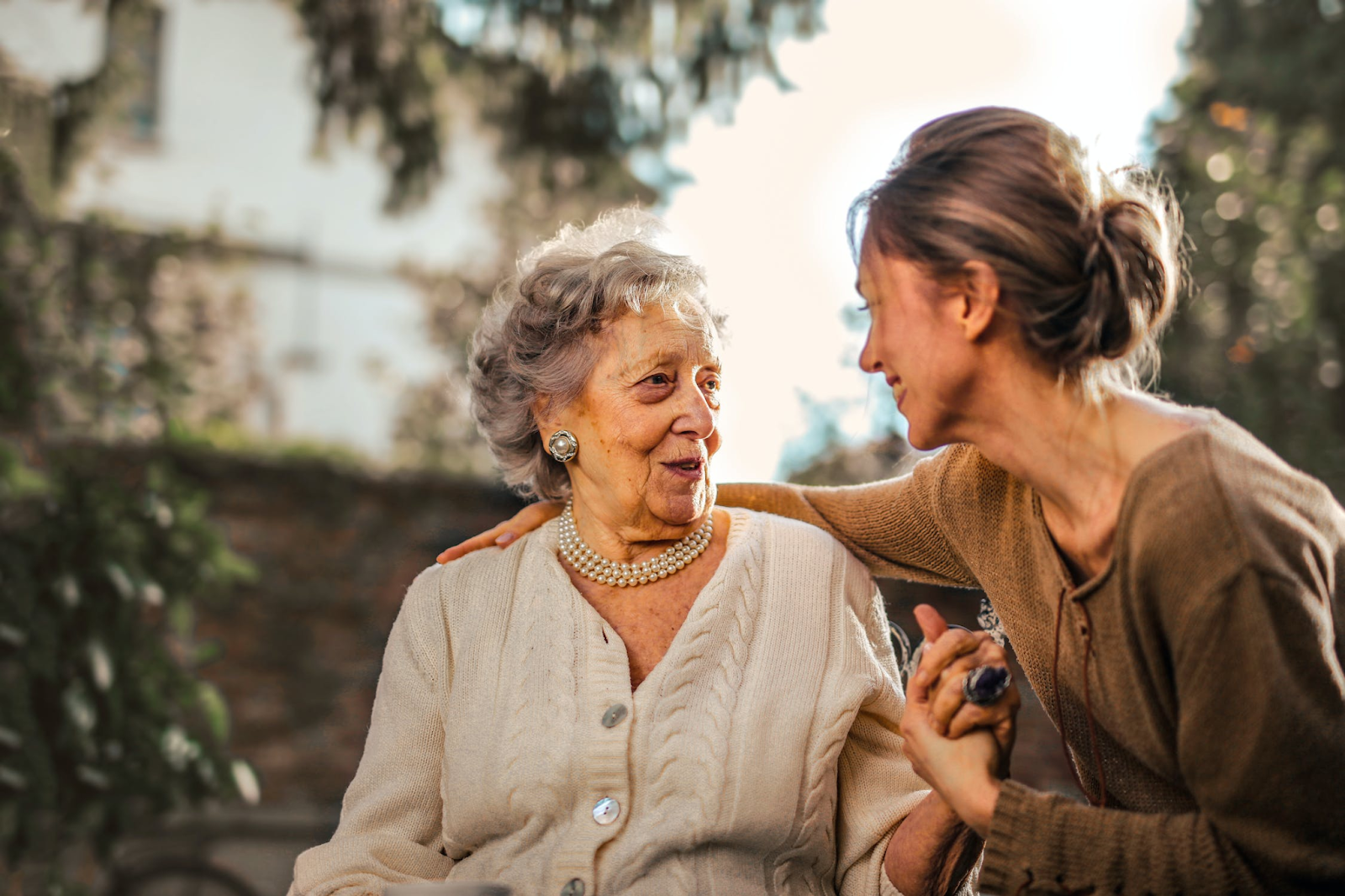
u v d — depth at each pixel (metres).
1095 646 1.64
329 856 1.99
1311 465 6.93
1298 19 7.71
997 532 1.83
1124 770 1.74
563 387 2.04
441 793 2.04
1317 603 1.46
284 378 18.34
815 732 1.93
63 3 7.14
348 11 7.58
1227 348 7.17
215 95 18.94
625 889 1.83
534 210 8.81
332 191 19.12
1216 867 1.48
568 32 7.61
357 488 8.37
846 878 2.01
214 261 11.13
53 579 4.58
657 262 2.03
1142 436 1.56
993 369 1.58
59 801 4.56
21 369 4.93
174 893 5.86
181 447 5.36
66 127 7.05
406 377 16.19
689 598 2.05
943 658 1.67
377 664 8.23
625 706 1.90
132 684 4.70
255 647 8.08
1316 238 7.27
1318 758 1.42
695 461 2.02
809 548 2.09
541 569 2.08
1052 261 1.52
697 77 7.38
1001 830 1.58
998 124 1.59
